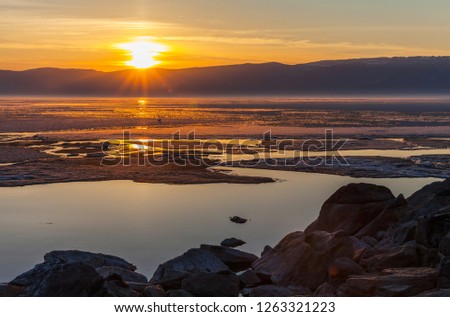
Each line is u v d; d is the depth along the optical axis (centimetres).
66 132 9288
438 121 12525
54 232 2992
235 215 3416
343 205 2375
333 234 2008
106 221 3244
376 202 2359
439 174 5034
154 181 4684
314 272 1922
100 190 4284
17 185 4466
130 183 4612
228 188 4397
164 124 11194
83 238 2872
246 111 17000
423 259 1814
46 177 4797
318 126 10862
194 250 2086
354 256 1936
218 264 2056
